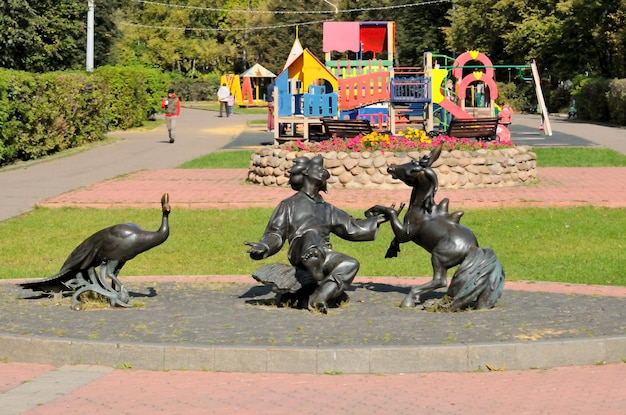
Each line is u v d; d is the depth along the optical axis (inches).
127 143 1451.8
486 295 394.6
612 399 286.0
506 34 2632.9
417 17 3248.0
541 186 862.5
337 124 971.3
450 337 338.6
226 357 323.6
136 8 3651.6
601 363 331.3
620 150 1240.8
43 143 1211.2
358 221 413.7
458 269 396.2
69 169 1072.2
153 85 2127.2
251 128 1855.3
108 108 1636.3
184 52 3681.1
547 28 2452.0
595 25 2294.5
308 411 277.6
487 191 826.8
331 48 1487.5
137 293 447.2
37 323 371.2
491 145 878.4
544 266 539.8
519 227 665.0
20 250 606.9
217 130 1790.1
